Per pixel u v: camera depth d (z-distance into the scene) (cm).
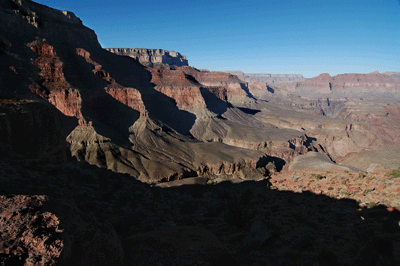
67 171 3148
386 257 1094
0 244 766
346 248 1334
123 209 2588
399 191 2250
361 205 2139
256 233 1448
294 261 1224
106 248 1073
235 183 6975
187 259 1208
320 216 2006
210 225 2086
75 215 1073
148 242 1424
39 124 4559
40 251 784
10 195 1056
